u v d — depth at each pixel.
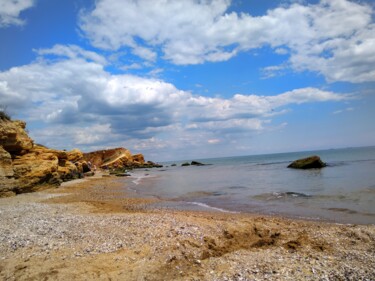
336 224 14.59
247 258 9.99
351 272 8.56
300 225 14.45
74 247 10.83
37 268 8.91
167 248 10.80
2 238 11.63
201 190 31.59
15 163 30.33
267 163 93.44
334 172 42.16
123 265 9.36
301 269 8.91
